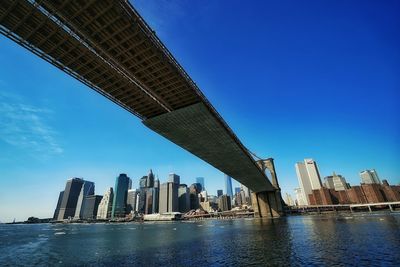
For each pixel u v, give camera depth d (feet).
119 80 104.58
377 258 80.18
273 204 509.76
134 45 87.04
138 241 188.34
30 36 80.33
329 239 127.85
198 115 136.26
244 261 86.07
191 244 144.66
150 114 137.49
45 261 118.52
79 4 70.95
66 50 87.10
